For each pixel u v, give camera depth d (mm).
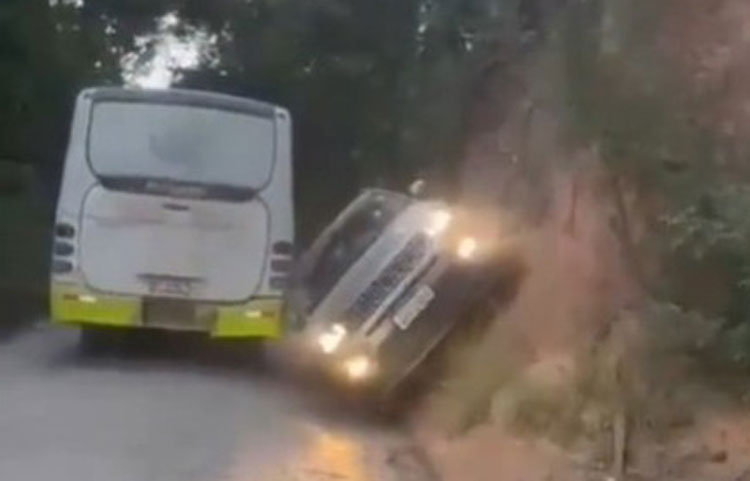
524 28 17188
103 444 11469
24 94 29562
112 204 16031
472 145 21375
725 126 11953
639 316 11766
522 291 13484
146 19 36531
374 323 13758
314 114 36188
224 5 36656
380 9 34844
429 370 13648
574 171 12852
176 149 16141
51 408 12953
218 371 16297
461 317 13641
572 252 12781
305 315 15875
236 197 16125
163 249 16031
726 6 11914
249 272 16125
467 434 12602
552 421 11805
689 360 11766
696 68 11977
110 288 16000
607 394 11391
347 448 12164
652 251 12195
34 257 25828
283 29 36250
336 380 14516
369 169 35312
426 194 19094
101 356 16766
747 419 11297
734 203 11875
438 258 13742
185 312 16094
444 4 25234
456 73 23844
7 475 10156
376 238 14906
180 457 11203
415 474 11156
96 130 16172
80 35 33000
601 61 12375
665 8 12023
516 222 13844
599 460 11039
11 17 28750
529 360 12836
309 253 16766
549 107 13875
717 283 11992
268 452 11734
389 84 35031
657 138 12031
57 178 31156
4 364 15867
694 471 10500
